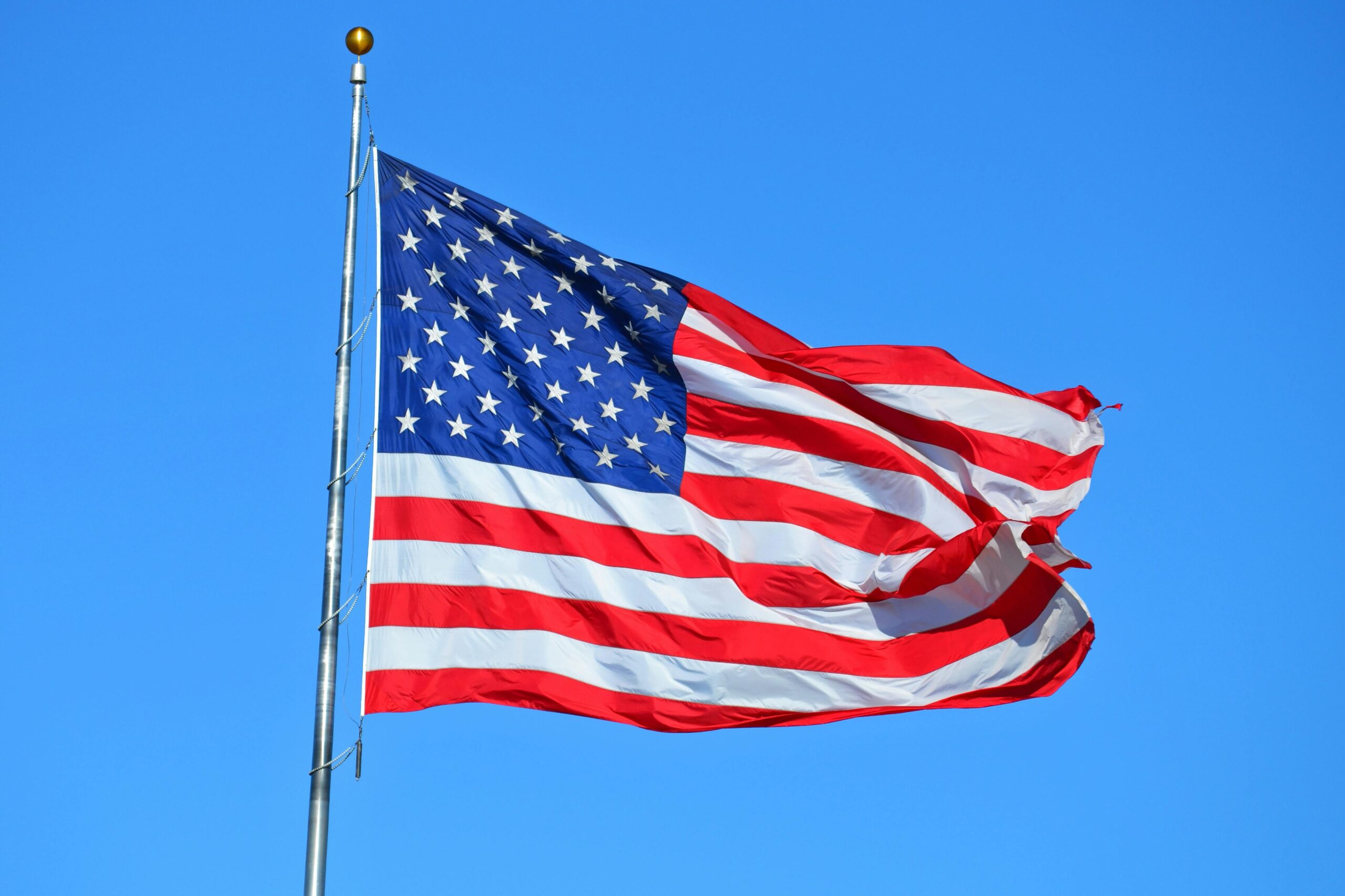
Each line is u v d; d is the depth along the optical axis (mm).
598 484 19875
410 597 18484
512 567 19000
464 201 20375
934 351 22422
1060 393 22969
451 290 20016
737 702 19578
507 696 18438
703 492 20578
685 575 19891
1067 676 21031
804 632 20266
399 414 19188
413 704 17984
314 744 16047
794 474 21047
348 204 18688
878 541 21031
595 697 18859
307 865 15562
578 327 20594
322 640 16438
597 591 19328
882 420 22109
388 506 18766
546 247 20688
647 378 20797
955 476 22172
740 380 21047
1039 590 21219
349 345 17922
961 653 20781
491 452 19406
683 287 21344
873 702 20250
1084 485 22656
